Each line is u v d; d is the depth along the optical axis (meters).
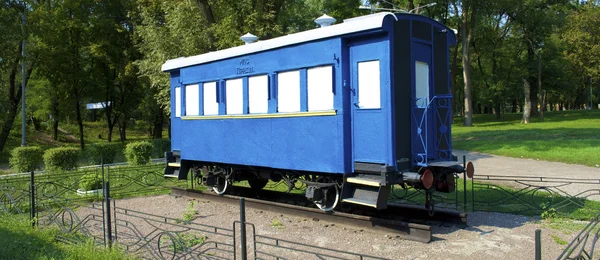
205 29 18.02
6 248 6.46
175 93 11.98
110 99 32.94
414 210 8.10
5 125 27.27
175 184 13.34
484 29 39.53
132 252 6.42
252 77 9.27
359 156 7.35
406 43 7.30
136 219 8.99
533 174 13.64
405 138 7.17
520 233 7.18
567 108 81.94
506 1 32.84
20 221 8.07
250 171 10.72
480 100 48.47
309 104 8.02
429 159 7.71
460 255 6.14
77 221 7.79
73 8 26.59
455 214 7.60
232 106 9.81
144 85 31.02
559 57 40.44
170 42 18.36
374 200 7.05
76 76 28.25
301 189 11.78
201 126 10.73
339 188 8.00
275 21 19.91
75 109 30.47
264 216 8.88
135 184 13.16
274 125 8.70
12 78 27.03
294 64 8.27
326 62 7.66
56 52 25.94
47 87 30.73
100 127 47.38
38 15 22.22
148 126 47.38
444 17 39.06
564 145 19.06
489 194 10.30
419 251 6.36
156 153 23.25
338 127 7.48
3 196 9.72
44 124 41.44
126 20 29.03
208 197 10.65
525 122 37.47
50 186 12.50
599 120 36.00
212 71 10.35
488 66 46.81
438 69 8.02
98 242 6.93
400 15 7.19
